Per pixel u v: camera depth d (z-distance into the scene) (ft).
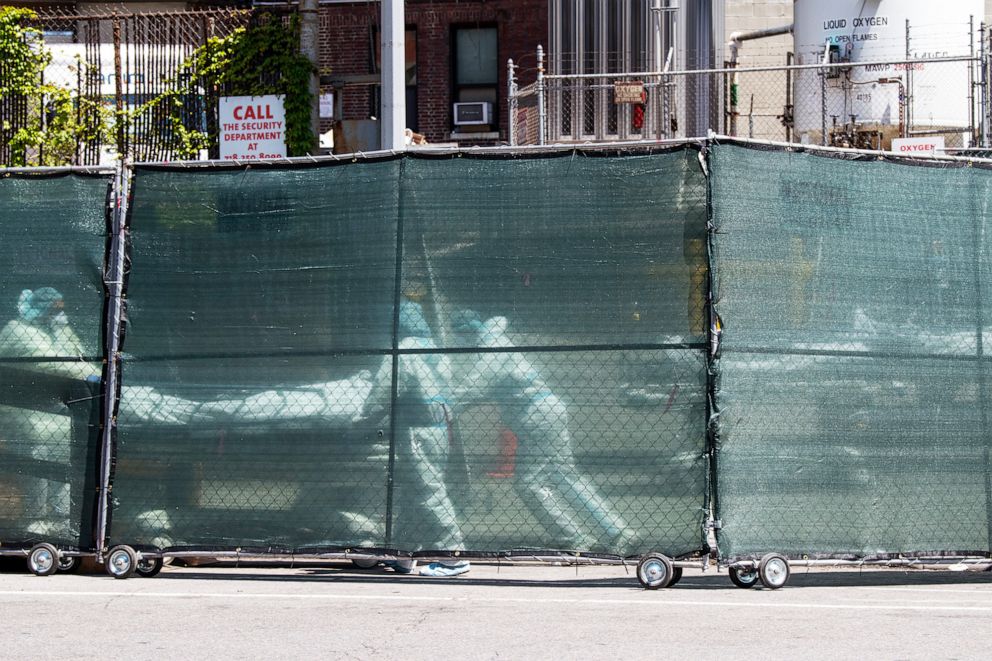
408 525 26.96
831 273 26.53
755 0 79.20
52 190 29.12
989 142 50.37
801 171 26.50
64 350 28.81
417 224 27.37
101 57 57.98
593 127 65.82
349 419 27.43
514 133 54.19
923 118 59.67
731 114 71.87
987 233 27.61
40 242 29.07
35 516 28.76
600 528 26.25
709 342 25.71
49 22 67.82
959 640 21.07
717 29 69.51
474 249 27.14
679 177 26.18
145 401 28.32
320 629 22.27
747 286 25.98
